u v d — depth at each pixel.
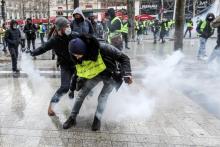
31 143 4.21
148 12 57.56
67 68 5.16
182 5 10.23
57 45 4.96
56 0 65.88
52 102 5.27
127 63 4.58
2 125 4.84
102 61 4.52
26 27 14.55
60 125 4.86
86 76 4.54
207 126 4.91
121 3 60.75
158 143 4.26
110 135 4.51
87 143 4.22
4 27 19.81
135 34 25.81
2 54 15.60
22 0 60.56
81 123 4.97
